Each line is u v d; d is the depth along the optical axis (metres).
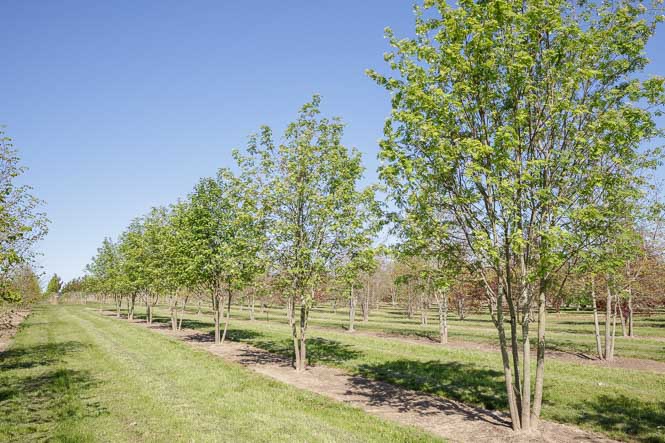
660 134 8.85
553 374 14.75
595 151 8.30
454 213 9.63
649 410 10.23
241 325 38.59
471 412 10.59
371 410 10.77
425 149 9.70
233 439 8.12
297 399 11.37
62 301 104.62
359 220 15.05
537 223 8.96
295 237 15.66
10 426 8.87
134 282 39.31
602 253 8.83
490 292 9.72
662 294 24.77
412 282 38.22
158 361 17.39
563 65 8.90
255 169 16.64
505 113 9.62
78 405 10.50
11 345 22.72
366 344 23.98
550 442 8.34
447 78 9.45
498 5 8.58
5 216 14.49
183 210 29.05
